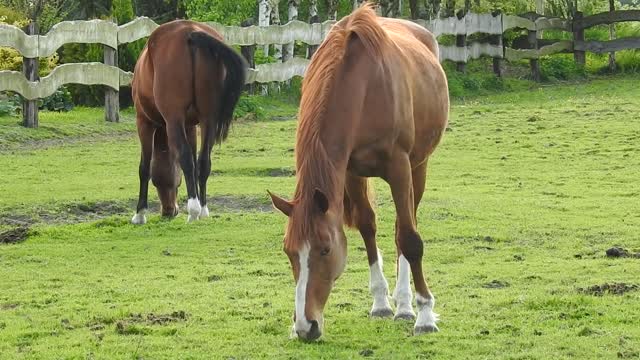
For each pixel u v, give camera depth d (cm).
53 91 2416
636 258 1192
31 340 878
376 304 950
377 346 842
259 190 1720
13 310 986
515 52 3831
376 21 890
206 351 834
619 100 3047
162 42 1459
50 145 2236
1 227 1433
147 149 1489
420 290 890
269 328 902
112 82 2614
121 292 1059
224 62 1450
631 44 3984
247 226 1430
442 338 862
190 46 1442
